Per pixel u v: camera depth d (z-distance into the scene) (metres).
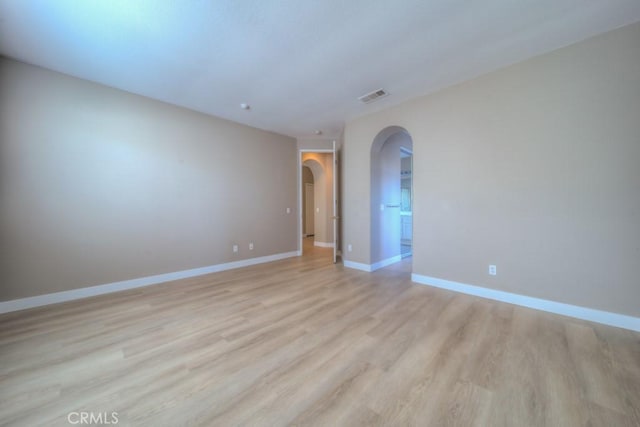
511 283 2.64
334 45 2.25
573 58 2.25
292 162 5.29
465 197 2.93
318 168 6.48
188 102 3.51
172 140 3.58
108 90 3.04
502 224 2.69
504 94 2.63
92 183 2.96
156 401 1.35
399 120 3.52
